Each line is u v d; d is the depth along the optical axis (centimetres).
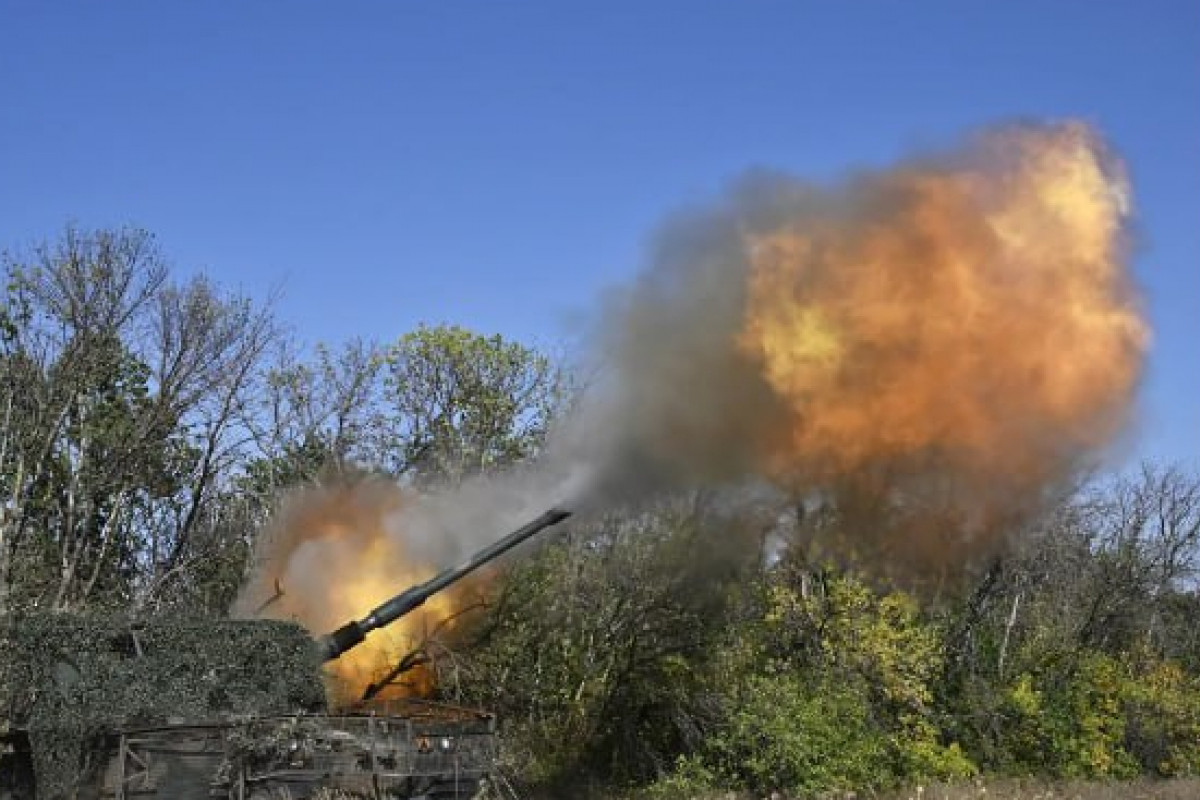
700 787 2605
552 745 2634
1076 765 3334
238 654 1712
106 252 3134
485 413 2966
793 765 2600
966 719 3172
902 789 2723
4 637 1675
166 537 3334
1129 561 3784
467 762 1739
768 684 2642
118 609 2967
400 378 3081
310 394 3212
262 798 1583
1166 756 3659
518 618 2620
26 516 3009
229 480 3294
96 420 3133
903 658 2798
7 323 3064
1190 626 4653
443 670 2478
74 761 1609
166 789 1571
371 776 1630
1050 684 3412
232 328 3250
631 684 2742
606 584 2661
